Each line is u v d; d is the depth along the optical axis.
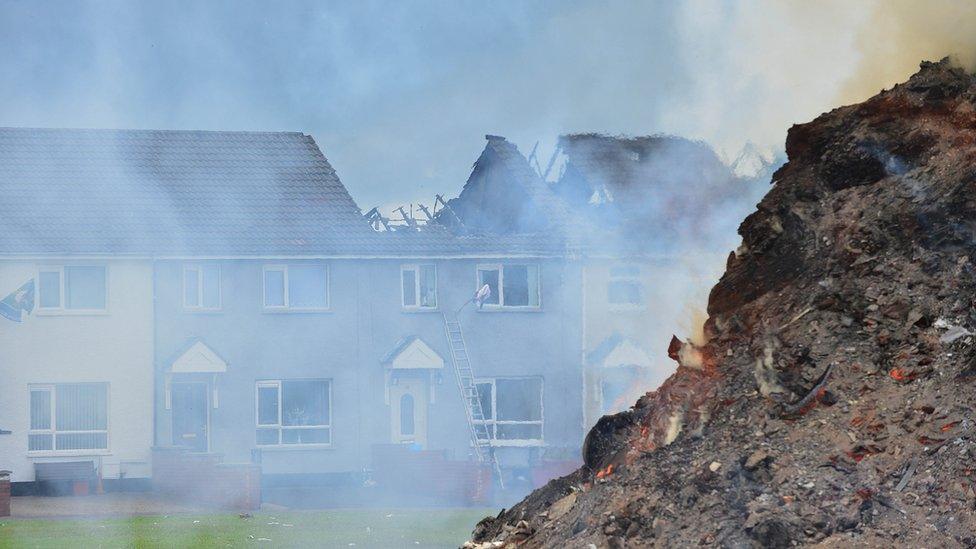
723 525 16.22
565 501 19.80
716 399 18.77
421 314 78.44
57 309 73.50
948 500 15.36
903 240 19.53
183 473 67.62
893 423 16.78
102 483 72.38
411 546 46.50
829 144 21.70
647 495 17.38
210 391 75.56
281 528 53.19
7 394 72.50
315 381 77.12
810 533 15.66
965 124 20.41
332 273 77.44
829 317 18.98
